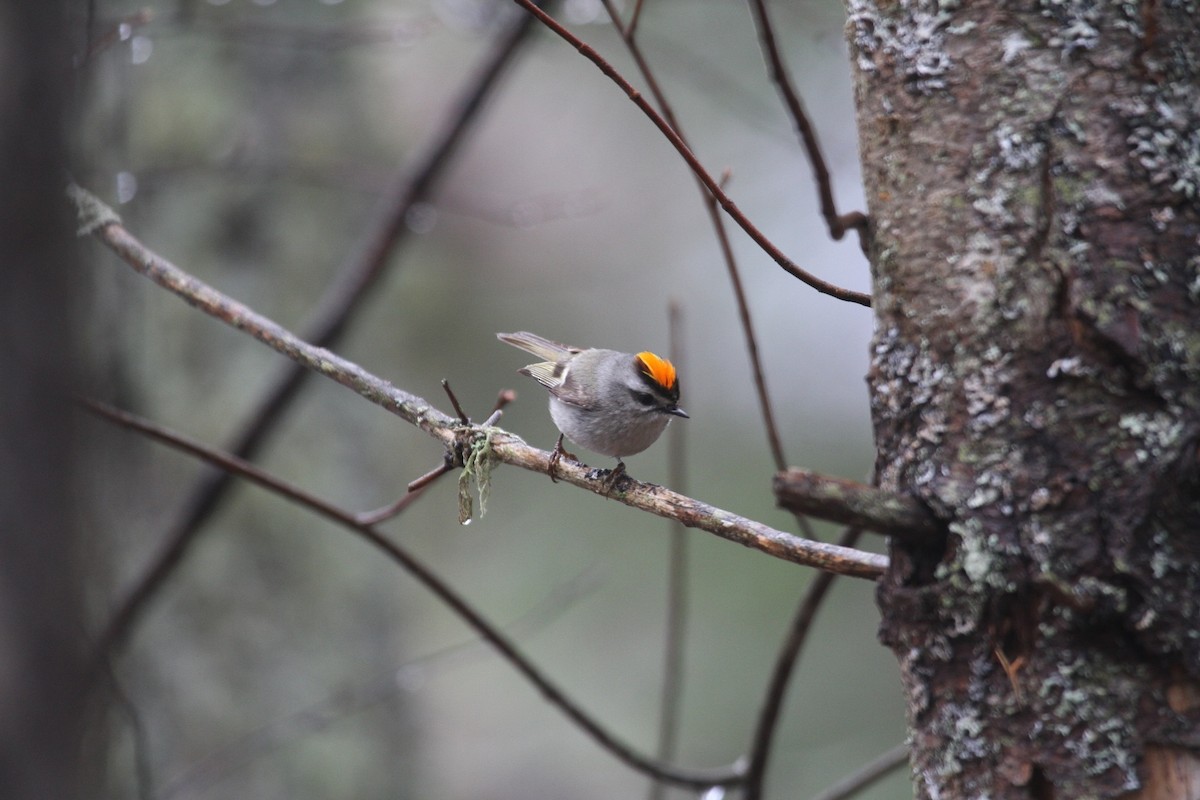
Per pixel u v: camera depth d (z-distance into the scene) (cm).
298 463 1466
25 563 375
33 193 383
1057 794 445
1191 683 437
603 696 1770
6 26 381
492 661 1936
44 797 368
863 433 1852
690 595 1736
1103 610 439
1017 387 464
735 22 1683
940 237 488
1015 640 461
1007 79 475
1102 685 442
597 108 2262
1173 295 452
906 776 1488
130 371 1277
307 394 1497
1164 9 463
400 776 1468
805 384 1936
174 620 1353
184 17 1052
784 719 1593
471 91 1031
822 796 832
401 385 1691
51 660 376
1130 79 462
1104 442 448
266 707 1371
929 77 493
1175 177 456
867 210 530
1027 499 455
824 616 1664
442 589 830
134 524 1152
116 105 989
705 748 1614
